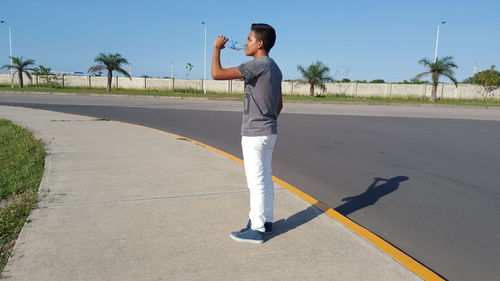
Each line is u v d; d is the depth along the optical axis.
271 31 3.13
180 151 6.97
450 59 32.50
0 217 3.66
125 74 37.56
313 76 35.94
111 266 2.83
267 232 3.48
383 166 6.75
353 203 4.71
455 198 4.99
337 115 16.50
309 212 4.06
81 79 42.97
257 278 2.72
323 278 2.74
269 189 3.36
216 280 2.68
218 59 3.04
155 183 4.91
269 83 3.07
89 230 3.43
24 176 5.14
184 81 41.22
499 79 34.88
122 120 12.41
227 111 16.77
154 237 3.33
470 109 24.75
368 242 3.36
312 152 7.84
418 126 12.97
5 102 19.50
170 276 2.71
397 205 4.66
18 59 37.56
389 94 38.38
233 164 6.04
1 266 2.79
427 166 6.82
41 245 3.12
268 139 3.18
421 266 3.01
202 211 3.98
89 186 4.71
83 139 8.05
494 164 7.10
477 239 3.73
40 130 9.25
